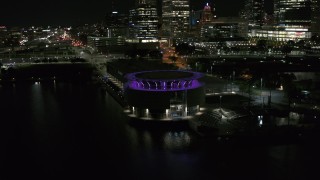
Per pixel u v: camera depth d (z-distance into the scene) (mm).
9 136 184875
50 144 171625
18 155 159500
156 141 168875
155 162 146500
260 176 133000
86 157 154500
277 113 199875
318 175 132750
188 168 140500
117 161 149000
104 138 176125
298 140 163625
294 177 131875
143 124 194000
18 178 137500
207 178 132500
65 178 136125
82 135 182375
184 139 170375
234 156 149500
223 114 198875
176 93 194625
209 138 168250
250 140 164875
